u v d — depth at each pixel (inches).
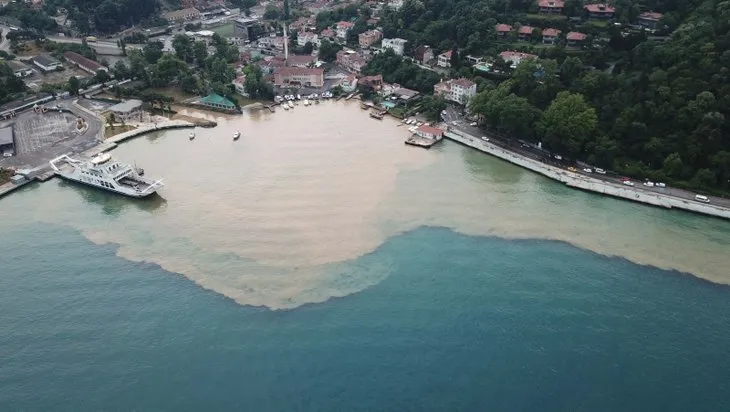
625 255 5561.0
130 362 4244.6
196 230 5979.3
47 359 4281.5
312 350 4343.0
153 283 5123.0
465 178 7150.6
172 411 3848.4
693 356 4313.5
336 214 6254.9
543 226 6072.8
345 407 3875.5
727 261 5477.4
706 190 6584.6
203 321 4645.7
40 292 5012.3
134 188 6781.5
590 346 4394.7
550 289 5044.3
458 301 4877.0
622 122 7135.8
